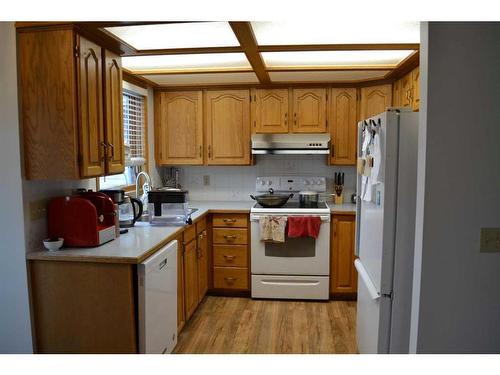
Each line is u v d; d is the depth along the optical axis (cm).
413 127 191
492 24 157
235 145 400
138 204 294
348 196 420
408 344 199
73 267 214
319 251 362
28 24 204
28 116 211
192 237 323
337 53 286
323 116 388
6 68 208
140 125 384
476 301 166
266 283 371
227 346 282
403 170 192
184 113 403
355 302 368
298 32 237
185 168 438
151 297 221
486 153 161
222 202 423
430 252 165
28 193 216
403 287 197
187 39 249
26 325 218
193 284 327
